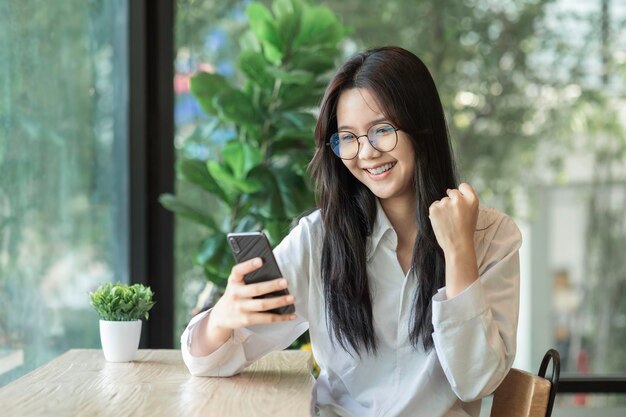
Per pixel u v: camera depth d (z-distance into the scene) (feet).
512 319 6.29
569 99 14.30
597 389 13.98
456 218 6.01
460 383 6.00
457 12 14.21
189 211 11.59
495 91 14.24
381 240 6.54
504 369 6.02
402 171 6.33
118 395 5.76
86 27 11.65
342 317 6.42
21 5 10.04
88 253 11.53
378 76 6.24
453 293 6.00
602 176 14.26
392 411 6.40
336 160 6.58
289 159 11.98
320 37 12.16
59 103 10.91
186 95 13.07
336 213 6.54
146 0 12.66
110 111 12.23
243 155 11.78
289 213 11.57
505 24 14.29
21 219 9.88
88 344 11.53
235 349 6.39
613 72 14.35
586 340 14.20
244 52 11.66
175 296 12.90
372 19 14.08
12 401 5.56
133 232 12.55
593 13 14.37
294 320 6.68
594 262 14.24
